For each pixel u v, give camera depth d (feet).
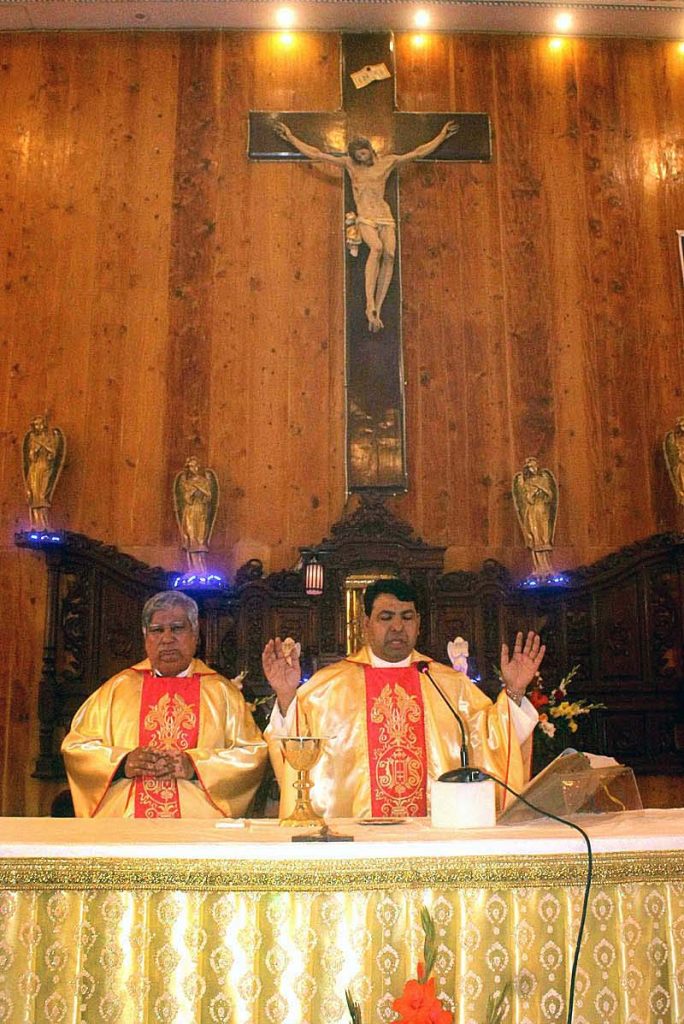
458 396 27.45
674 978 7.25
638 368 27.89
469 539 26.53
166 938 7.04
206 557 26.00
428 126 28.27
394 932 7.11
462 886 7.20
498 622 24.85
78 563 25.17
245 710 13.80
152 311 27.68
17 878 7.04
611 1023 7.11
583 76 30.12
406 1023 6.19
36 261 27.84
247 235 28.35
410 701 12.31
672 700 24.91
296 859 7.10
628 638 25.34
